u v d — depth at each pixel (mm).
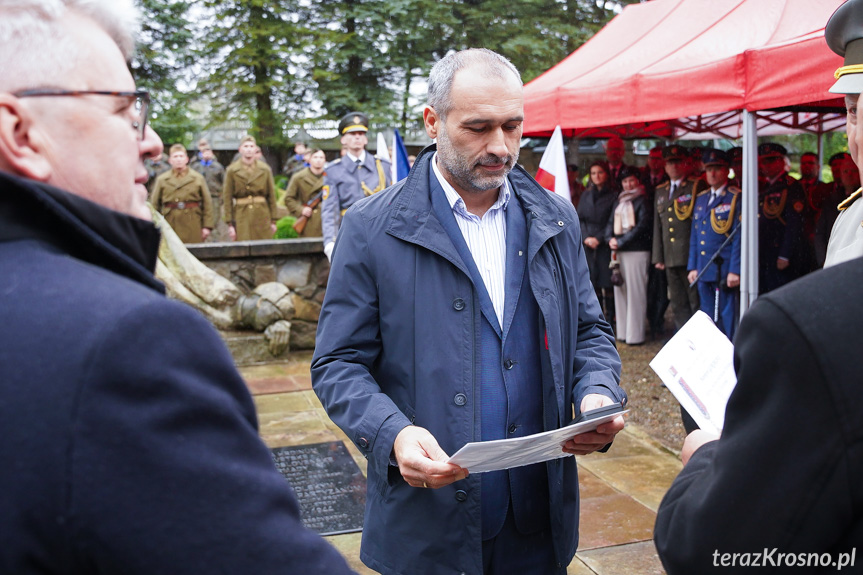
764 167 6430
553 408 1906
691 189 6816
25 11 884
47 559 731
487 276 1972
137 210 1017
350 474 4039
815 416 858
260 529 799
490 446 1426
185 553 748
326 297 1975
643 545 3285
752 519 899
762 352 905
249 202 10078
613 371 1984
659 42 6129
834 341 860
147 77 18719
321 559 854
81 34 918
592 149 14086
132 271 926
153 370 771
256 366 6352
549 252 1993
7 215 845
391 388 1934
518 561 1915
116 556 729
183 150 9430
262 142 18797
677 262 6887
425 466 1567
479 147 1871
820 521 863
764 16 5230
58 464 724
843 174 6145
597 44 7219
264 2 18047
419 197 1949
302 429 4781
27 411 735
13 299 797
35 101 876
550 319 1909
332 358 1916
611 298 8289
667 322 8727
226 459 803
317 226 9688
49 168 888
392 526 1884
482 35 18625
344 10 18766
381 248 1908
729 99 4594
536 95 6625
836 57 3836
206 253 6727
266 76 18688
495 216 2016
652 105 5324
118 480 732
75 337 765
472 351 1870
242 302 6547
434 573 1836
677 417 5145
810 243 6570
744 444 916
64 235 876
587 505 3705
